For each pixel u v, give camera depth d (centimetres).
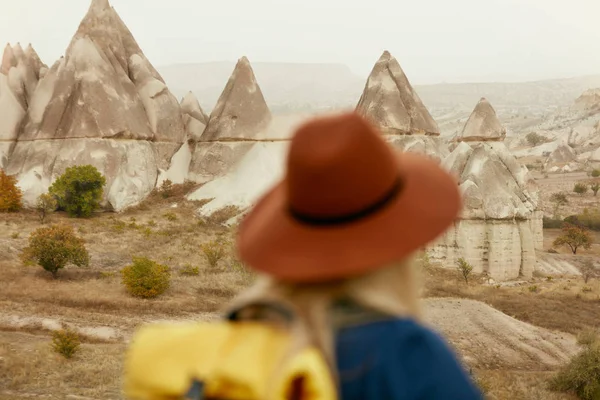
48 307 3431
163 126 7831
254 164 7506
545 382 3138
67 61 7688
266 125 7812
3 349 2528
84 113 7175
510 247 6825
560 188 16262
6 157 7269
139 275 3938
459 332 4022
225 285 4431
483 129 8075
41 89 7575
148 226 6259
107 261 4888
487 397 2748
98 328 3212
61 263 4150
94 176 6334
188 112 8781
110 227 6006
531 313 4741
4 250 4738
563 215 12938
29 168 7044
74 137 7112
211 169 7631
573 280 6825
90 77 7344
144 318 3512
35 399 1930
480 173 7088
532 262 6988
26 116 7469
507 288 6050
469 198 6800
